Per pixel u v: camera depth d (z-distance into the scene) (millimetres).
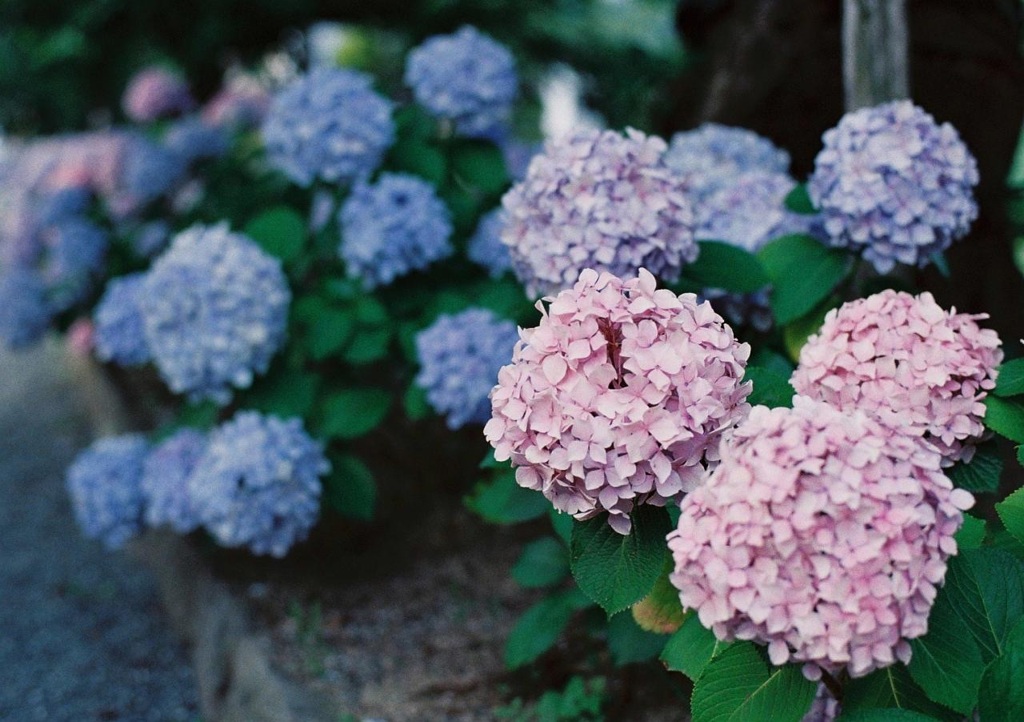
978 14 2965
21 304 4945
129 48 6172
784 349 2180
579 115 7121
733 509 1108
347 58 7324
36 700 3051
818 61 3039
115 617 3545
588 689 2262
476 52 2893
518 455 1326
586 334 1298
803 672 1159
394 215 2633
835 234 1973
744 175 2328
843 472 1094
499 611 2721
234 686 2658
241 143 4980
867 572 1079
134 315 3424
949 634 1198
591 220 1851
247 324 2539
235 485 2416
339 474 2617
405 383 2965
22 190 5344
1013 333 2822
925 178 1875
